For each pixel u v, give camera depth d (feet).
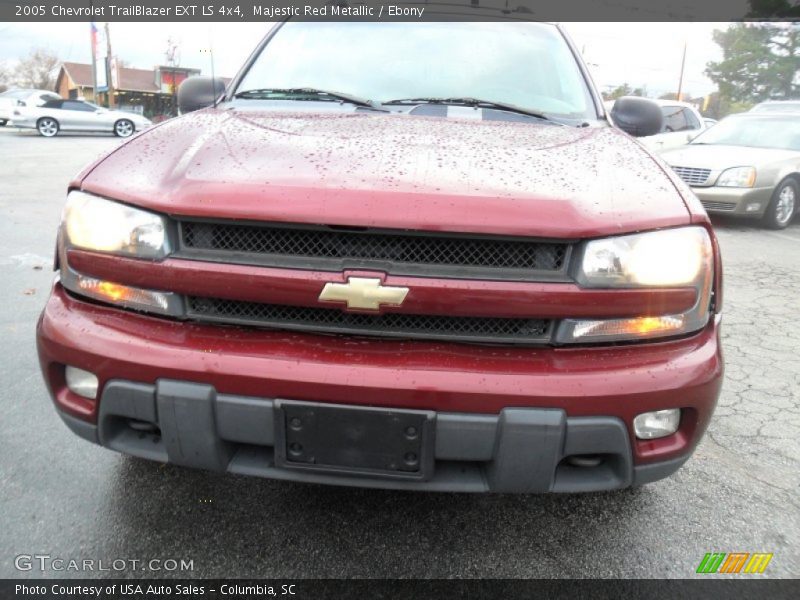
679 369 5.37
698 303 5.56
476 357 5.26
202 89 8.80
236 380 5.19
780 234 26.25
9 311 13.35
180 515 7.00
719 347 5.76
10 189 30.22
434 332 5.35
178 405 5.30
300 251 5.34
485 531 6.95
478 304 5.18
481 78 8.86
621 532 6.99
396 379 5.10
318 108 8.11
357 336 5.40
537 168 5.90
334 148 6.07
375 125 7.03
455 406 5.10
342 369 5.15
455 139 6.59
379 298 5.14
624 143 7.03
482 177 5.59
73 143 62.18
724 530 7.08
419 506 7.33
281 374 5.15
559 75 9.03
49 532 6.63
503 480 5.31
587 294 5.24
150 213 5.49
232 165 5.73
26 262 17.30
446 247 5.26
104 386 5.52
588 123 8.07
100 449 8.21
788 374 11.67
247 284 5.28
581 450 5.27
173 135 6.57
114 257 5.59
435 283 5.14
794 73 122.93
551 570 6.38
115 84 155.02
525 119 8.05
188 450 5.46
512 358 5.27
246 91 8.68
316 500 7.36
